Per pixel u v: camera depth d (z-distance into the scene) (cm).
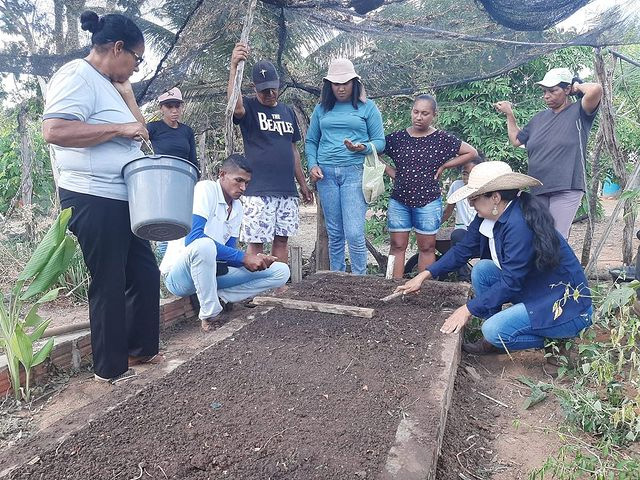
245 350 292
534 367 345
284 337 312
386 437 203
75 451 192
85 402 281
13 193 663
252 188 441
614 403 268
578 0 399
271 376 258
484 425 270
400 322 340
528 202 306
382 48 484
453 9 414
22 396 288
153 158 254
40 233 499
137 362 328
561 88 444
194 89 459
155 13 327
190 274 383
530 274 320
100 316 290
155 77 378
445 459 223
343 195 469
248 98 440
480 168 309
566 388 293
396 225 482
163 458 188
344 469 181
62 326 352
